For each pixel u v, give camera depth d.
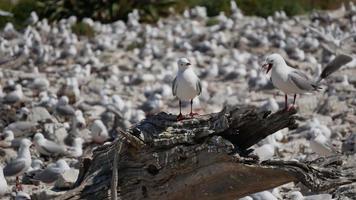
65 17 37.81
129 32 34.94
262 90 25.62
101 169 12.58
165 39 33.53
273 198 14.22
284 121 11.72
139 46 32.72
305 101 22.89
